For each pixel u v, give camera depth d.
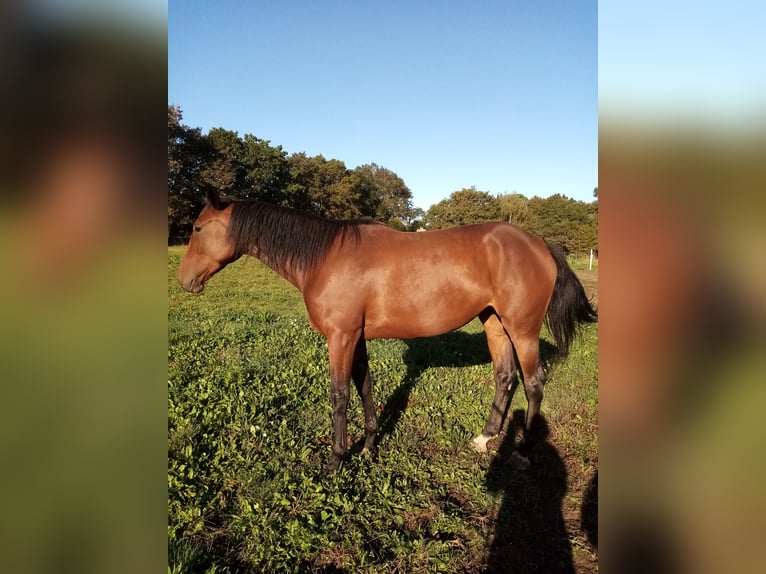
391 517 2.63
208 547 2.31
